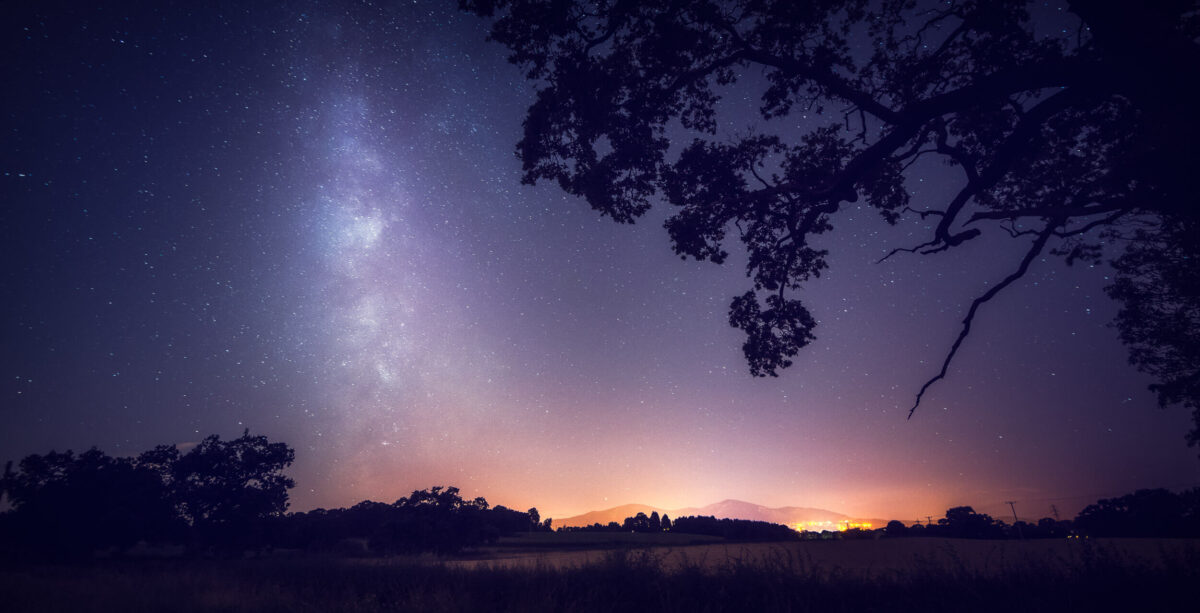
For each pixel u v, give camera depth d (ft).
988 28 30.86
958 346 35.60
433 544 122.52
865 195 41.57
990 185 32.48
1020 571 31.91
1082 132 36.88
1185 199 26.05
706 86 36.65
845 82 32.48
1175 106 24.23
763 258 39.27
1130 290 55.57
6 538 99.14
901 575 33.04
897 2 34.99
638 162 35.83
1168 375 57.77
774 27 32.68
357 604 34.68
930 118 29.78
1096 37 26.40
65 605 35.42
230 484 116.57
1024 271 35.32
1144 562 31.17
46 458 107.55
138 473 113.50
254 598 37.68
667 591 30.86
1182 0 26.12
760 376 39.14
